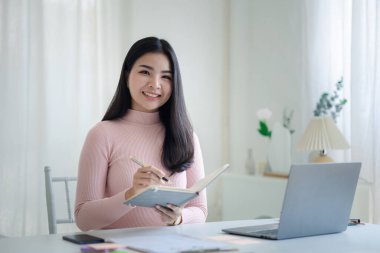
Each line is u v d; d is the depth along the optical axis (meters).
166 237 1.45
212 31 4.05
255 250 1.30
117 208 1.68
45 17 3.39
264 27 3.89
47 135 3.36
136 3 3.69
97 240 1.38
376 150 2.87
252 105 3.99
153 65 1.92
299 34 3.60
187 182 2.04
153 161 1.96
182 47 3.92
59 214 3.37
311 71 3.38
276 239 1.45
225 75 4.11
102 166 1.90
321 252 1.30
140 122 2.02
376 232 1.64
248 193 3.49
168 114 2.00
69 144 3.44
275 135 3.53
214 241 1.40
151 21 3.76
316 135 2.90
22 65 3.29
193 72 3.97
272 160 3.55
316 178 1.48
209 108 4.05
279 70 3.76
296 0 3.62
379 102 2.88
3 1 3.25
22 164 3.28
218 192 4.06
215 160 4.08
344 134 3.16
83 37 3.48
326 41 3.30
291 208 1.45
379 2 2.86
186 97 3.95
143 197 1.47
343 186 1.57
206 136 4.04
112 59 3.57
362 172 2.97
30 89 3.33
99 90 3.53
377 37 2.88
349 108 3.14
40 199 3.32
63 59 3.43
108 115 2.03
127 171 1.91
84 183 1.87
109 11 3.56
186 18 3.93
